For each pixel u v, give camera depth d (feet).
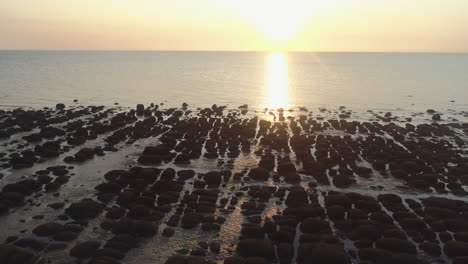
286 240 115.03
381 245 111.04
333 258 102.68
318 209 131.03
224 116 312.09
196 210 134.62
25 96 409.08
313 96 439.22
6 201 134.82
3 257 101.60
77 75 646.74
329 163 183.52
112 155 200.03
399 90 483.92
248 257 105.81
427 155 194.80
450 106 367.86
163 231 120.88
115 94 440.04
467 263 103.24
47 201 141.79
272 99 415.23
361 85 545.03
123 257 106.83
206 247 112.88
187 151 203.31
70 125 259.60
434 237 118.42
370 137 233.55
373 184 162.40
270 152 205.57
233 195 149.59
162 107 359.66
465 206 136.46
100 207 134.72
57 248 110.11
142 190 150.51
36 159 186.91
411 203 140.56
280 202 143.02
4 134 229.86
